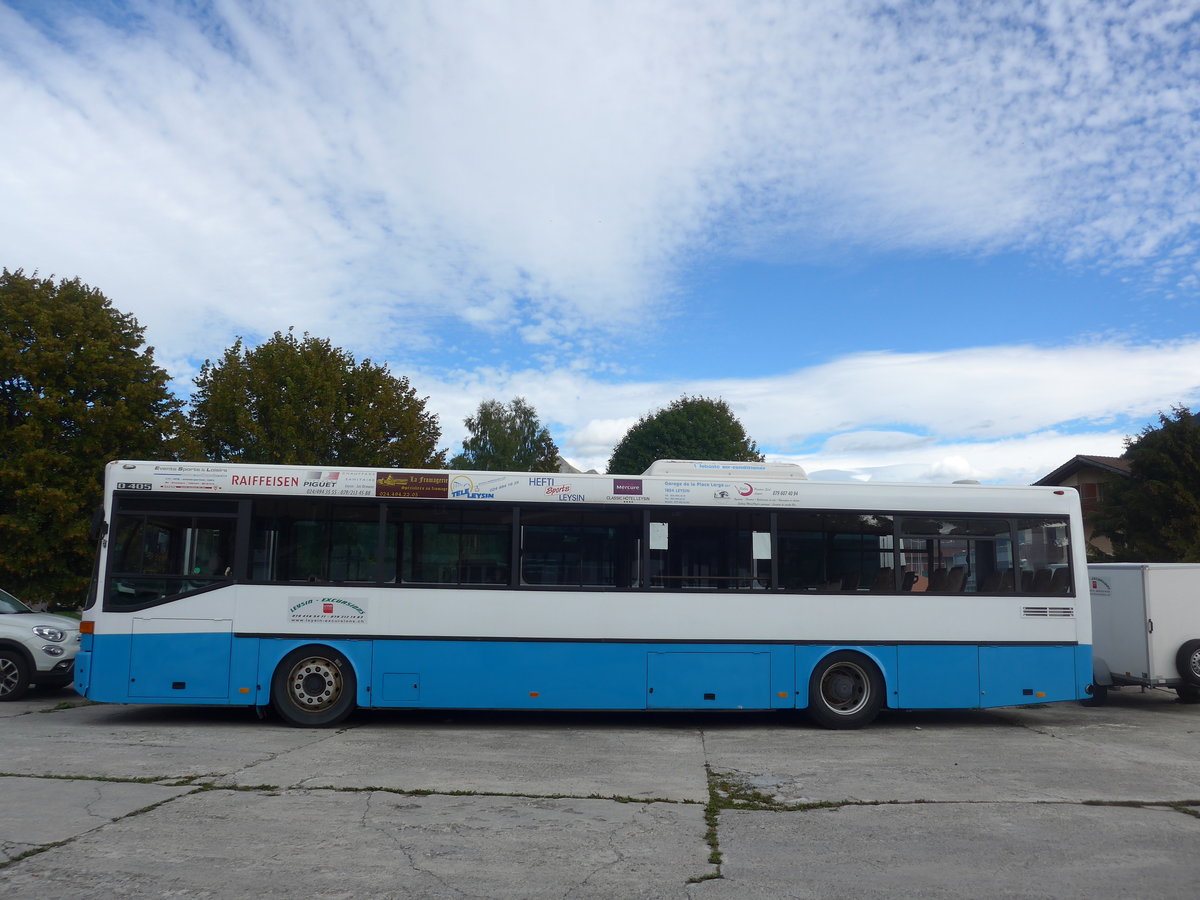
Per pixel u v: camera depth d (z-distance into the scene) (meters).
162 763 8.88
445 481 11.80
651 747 10.43
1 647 13.19
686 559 11.92
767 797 7.96
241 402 27.42
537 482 11.91
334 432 27.78
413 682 11.41
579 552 11.80
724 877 5.76
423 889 5.41
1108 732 11.93
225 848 6.13
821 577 12.06
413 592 11.52
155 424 25.38
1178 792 8.30
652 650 11.70
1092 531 30.11
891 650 12.02
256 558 11.50
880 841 6.61
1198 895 5.48
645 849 6.34
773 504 12.16
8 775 8.22
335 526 11.62
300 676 11.38
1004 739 11.29
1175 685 13.91
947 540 12.37
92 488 23.14
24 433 22.45
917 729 12.04
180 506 11.52
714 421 57.81
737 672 11.78
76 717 12.00
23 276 25.41
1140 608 14.09
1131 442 29.52
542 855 6.15
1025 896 5.46
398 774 8.61
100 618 11.24
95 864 5.73
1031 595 12.35
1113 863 6.11
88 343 24.38
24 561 22.19
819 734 11.52
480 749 10.10
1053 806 7.72
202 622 11.33
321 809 7.21
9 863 5.74
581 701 11.55
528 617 11.60
